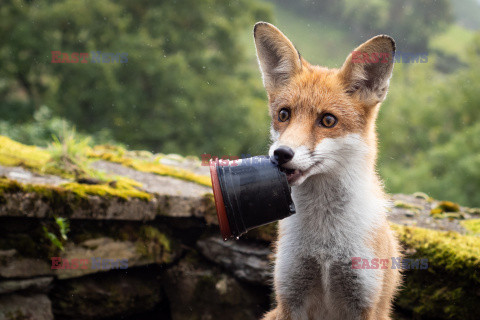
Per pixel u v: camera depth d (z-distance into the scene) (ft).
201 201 6.50
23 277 5.98
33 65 23.24
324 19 63.31
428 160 25.95
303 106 5.61
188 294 6.54
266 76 5.87
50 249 6.04
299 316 5.74
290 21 60.08
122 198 6.19
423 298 6.05
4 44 22.77
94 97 22.09
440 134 30.27
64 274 6.12
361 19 62.28
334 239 5.64
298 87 5.69
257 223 5.41
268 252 6.36
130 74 23.06
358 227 5.61
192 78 23.79
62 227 5.98
